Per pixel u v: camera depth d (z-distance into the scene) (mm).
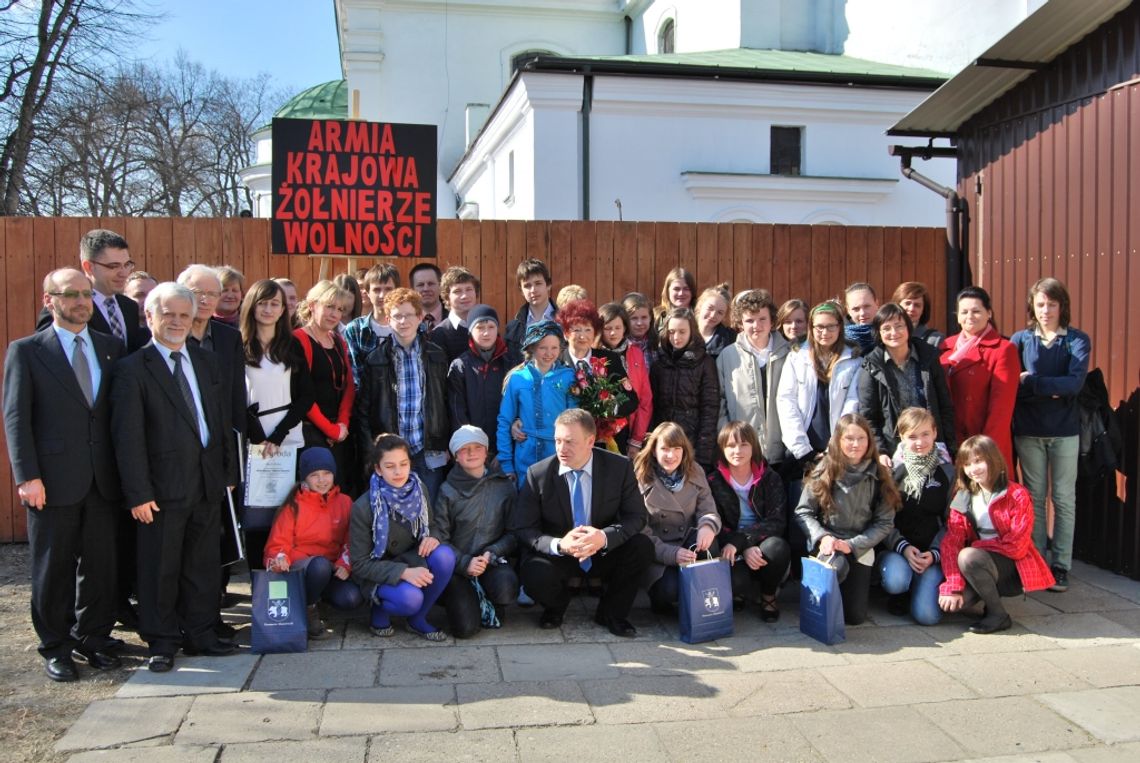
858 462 4953
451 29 21328
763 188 11891
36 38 15469
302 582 4492
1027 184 6469
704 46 17484
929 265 7414
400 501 4668
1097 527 5938
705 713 3816
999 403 5496
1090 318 5895
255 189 23156
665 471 5047
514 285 6879
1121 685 4148
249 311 4785
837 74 11742
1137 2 5453
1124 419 5652
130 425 4086
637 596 5469
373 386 5148
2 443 6219
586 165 11453
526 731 3629
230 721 3666
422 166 6164
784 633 4812
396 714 3750
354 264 6438
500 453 5203
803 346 5613
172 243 6441
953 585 4809
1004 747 3580
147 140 25703
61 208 20047
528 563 4789
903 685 4133
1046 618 5023
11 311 6180
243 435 4656
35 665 4266
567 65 11047
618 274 6988
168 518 4191
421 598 4555
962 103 6816
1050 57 6164
